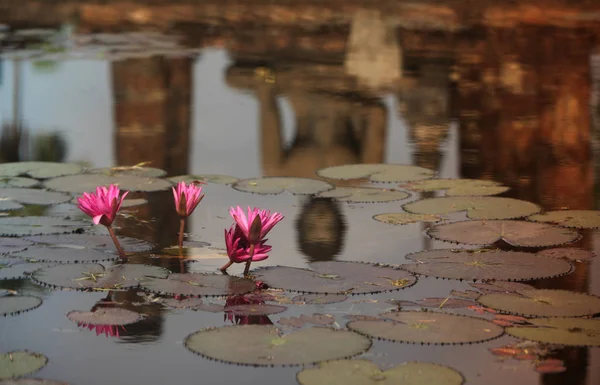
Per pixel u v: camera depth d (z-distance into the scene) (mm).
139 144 4773
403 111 5785
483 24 9664
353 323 2254
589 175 4117
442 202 3543
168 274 2654
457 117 5586
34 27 9875
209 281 2602
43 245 2916
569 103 5922
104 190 2807
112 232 2826
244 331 2188
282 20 10398
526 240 3020
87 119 5453
